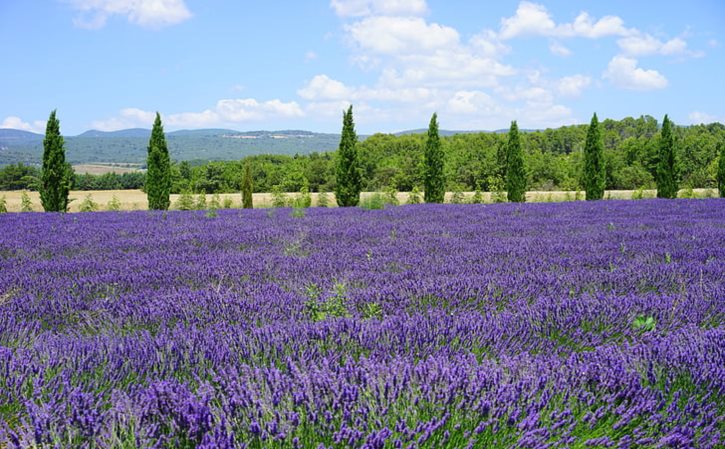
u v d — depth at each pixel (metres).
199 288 5.48
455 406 2.56
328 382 2.66
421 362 2.91
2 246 8.52
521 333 3.81
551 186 65.06
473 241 8.87
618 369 2.85
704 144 73.44
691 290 4.97
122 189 80.00
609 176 66.38
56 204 23.75
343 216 14.38
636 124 103.19
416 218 13.64
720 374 2.82
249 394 2.57
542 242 8.67
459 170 66.44
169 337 3.63
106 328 4.10
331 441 2.35
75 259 7.32
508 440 2.43
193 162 97.75
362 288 5.36
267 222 12.62
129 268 6.52
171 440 2.31
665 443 2.39
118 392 2.68
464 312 4.48
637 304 4.48
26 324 4.16
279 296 4.88
